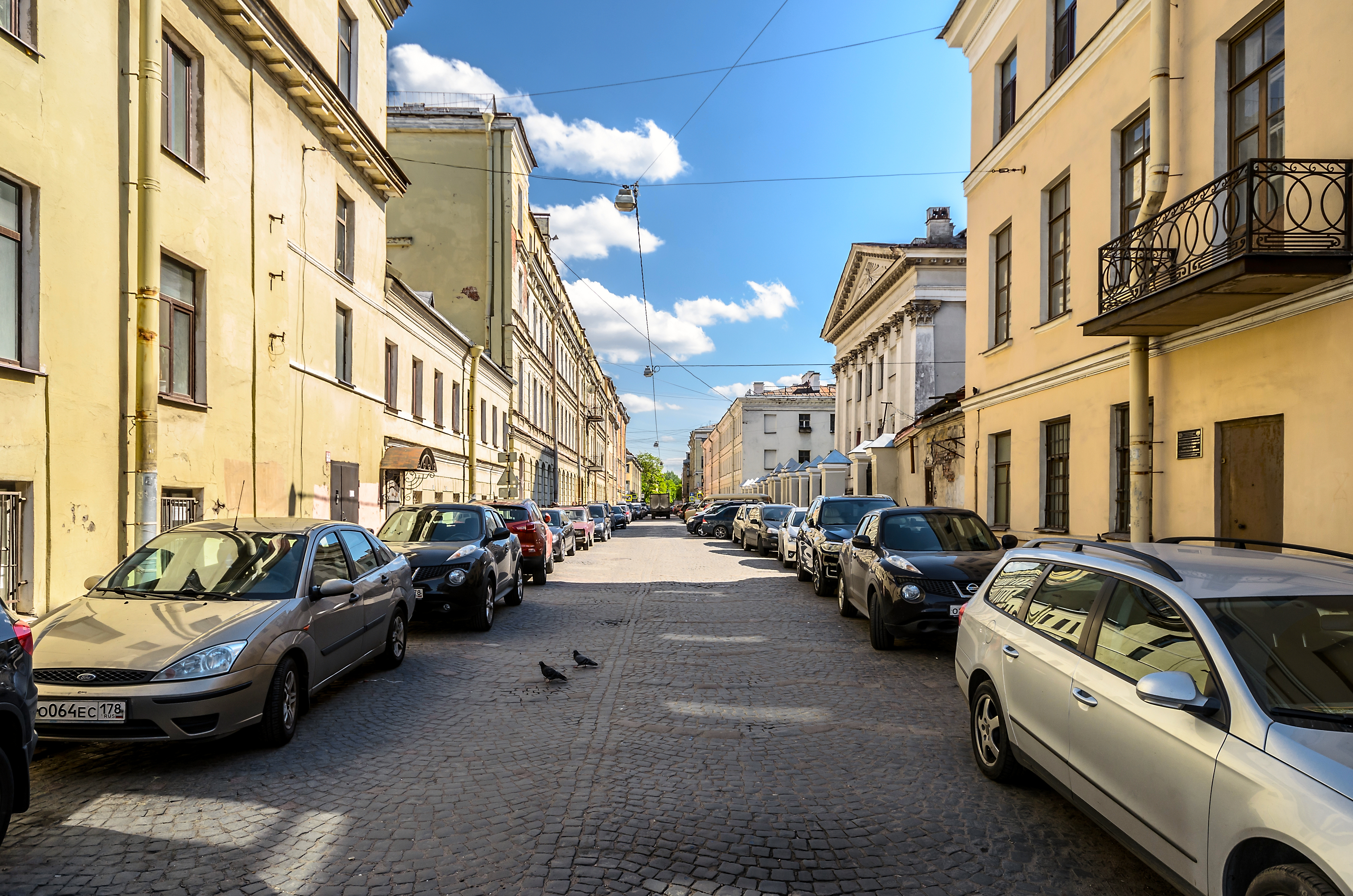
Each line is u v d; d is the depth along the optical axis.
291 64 12.45
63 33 8.05
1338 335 7.09
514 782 4.63
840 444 41.50
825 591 13.32
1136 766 3.21
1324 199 7.15
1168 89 9.48
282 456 12.79
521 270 32.97
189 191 10.29
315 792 4.45
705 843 3.84
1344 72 7.07
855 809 4.28
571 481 51.91
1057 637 4.11
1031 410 13.49
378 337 17.39
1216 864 2.73
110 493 8.65
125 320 8.88
